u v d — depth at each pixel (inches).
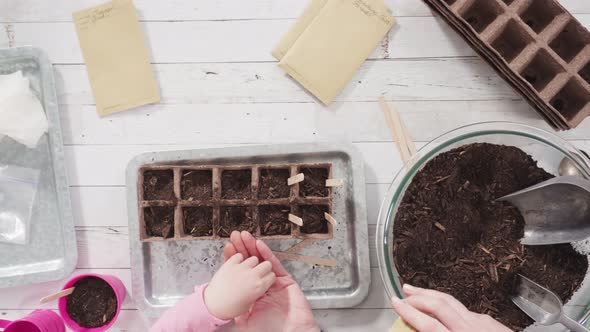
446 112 38.9
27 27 38.8
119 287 36.8
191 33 38.9
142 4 38.8
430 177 34.8
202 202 33.2
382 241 35.0
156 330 34.5
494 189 34.7
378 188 38.8
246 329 36.4
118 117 39.0
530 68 37.2
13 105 37.4
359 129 38.9
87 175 39.1
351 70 38.4
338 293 37.9
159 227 34.2
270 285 34.1
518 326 34.3
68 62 38.9
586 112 33.5
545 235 33.6
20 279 37.5
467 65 38.7
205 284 35.9
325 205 34.0
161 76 39.0
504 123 35.9
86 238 39.1
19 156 38.9
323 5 38.6
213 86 39.0
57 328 36.4
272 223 34.2
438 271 34.7
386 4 38.6
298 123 39.0
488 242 34.6
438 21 38.7
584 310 36.2
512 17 33.6
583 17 37.6
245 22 38.8
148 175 34.3
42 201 39.0
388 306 38.5
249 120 39.1
